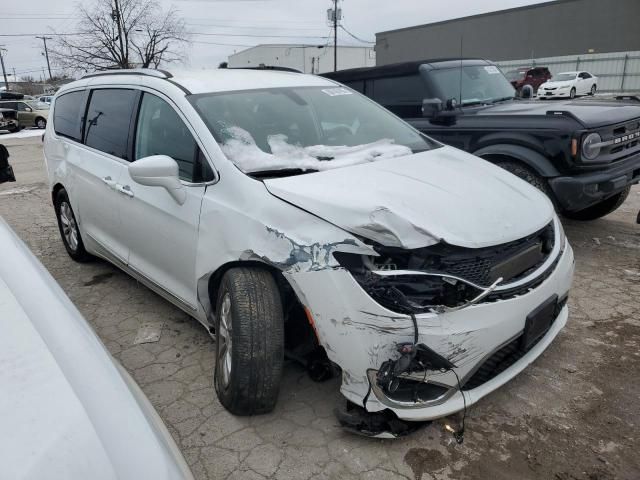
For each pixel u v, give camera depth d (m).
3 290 1.67
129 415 1.37
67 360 1.45
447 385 2.37
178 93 3.36
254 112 3.35
